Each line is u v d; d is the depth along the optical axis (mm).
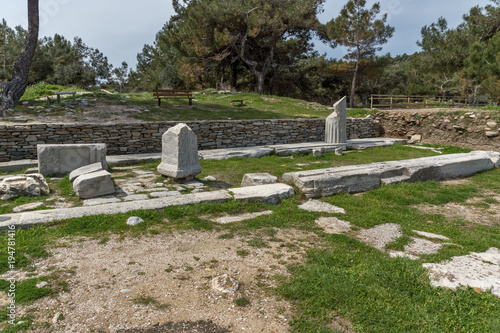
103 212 4480
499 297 2732
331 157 10367
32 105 12469
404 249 3850
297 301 2736
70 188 5855
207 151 10109
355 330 2393
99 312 2502
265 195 5465
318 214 5109
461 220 5262
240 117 14844
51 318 2408
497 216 5566
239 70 31719
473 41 20109
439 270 3117
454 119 13438
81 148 7164
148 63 40812
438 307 2633
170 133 6586
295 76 31625
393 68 38250
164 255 3502
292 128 12773
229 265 3332
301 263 3418
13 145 8336
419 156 11062
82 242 3717
